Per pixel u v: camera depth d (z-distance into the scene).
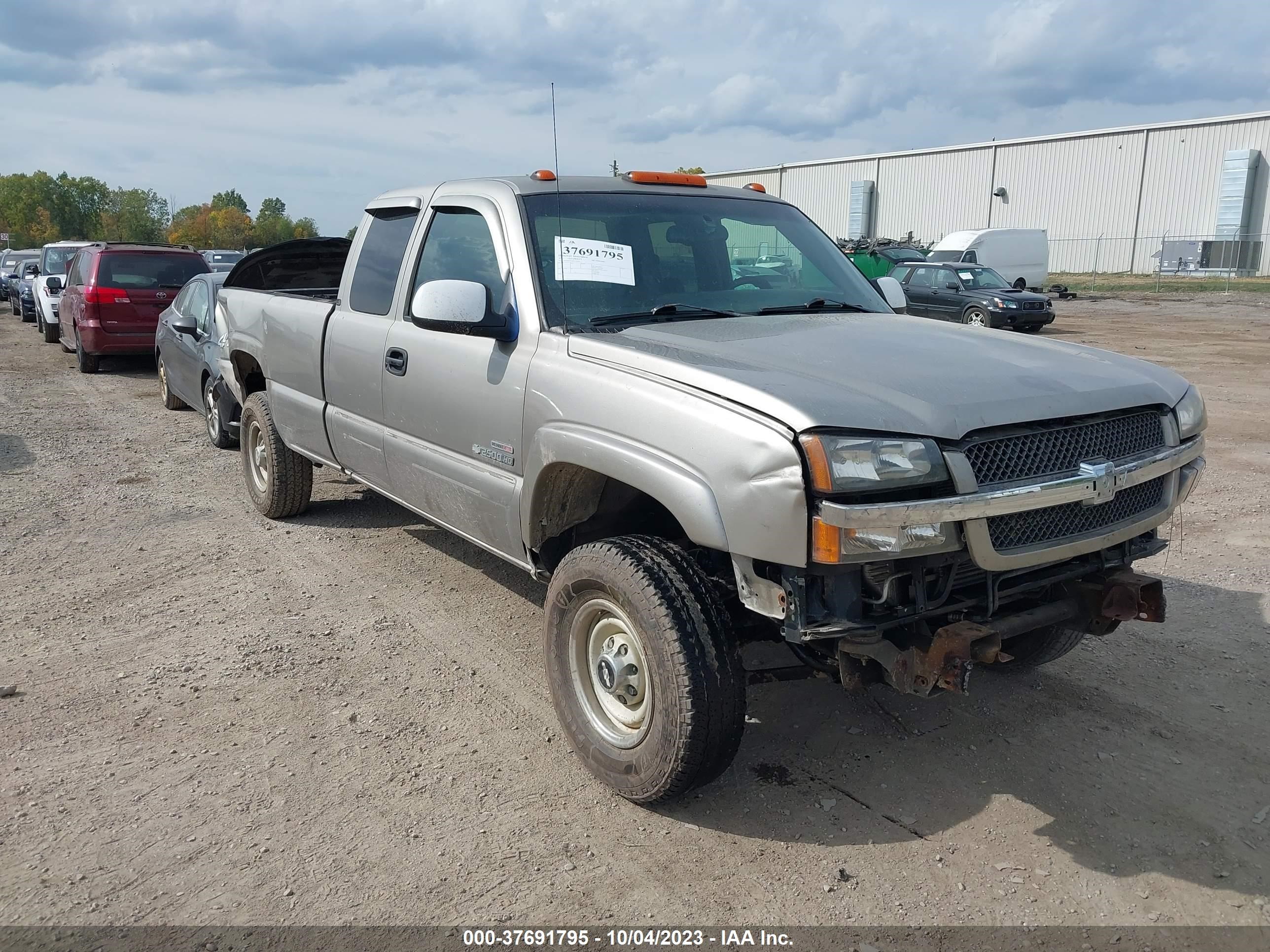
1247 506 6.88
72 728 3.78
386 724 3.84
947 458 2.76
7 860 2.97
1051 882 2.91
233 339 6.65
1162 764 3.56
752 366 3.08
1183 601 5.10
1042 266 31.91
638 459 3.06
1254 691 4.12
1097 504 3.03
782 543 2.72
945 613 3.04
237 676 4.25
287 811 3.25
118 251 13.68
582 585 3.30
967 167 50.50
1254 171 41.31
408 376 4.33
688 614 2.99
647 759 3.10
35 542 6.12
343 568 5.66
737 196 4.71
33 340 19.28
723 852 3.04
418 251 4.51
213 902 2.80
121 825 3.16
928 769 3.53
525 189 4.07
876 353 3.33
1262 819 3.22
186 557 5.85
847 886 2.89
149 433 9.73
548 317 3.68
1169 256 42.94
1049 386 3.12
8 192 130.62
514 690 4.14
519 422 3.64
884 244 30.77
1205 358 16.41
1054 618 3.23
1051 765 3.56
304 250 7.57
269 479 6.42
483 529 4.04
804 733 3.79
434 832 3.14
